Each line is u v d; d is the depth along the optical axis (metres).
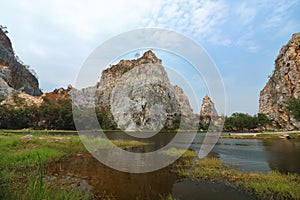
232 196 3.78
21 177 4.37
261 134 23.80
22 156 6.38
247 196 3.78
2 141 9.49
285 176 5.06
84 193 3.82
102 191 3.99
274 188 4.04
